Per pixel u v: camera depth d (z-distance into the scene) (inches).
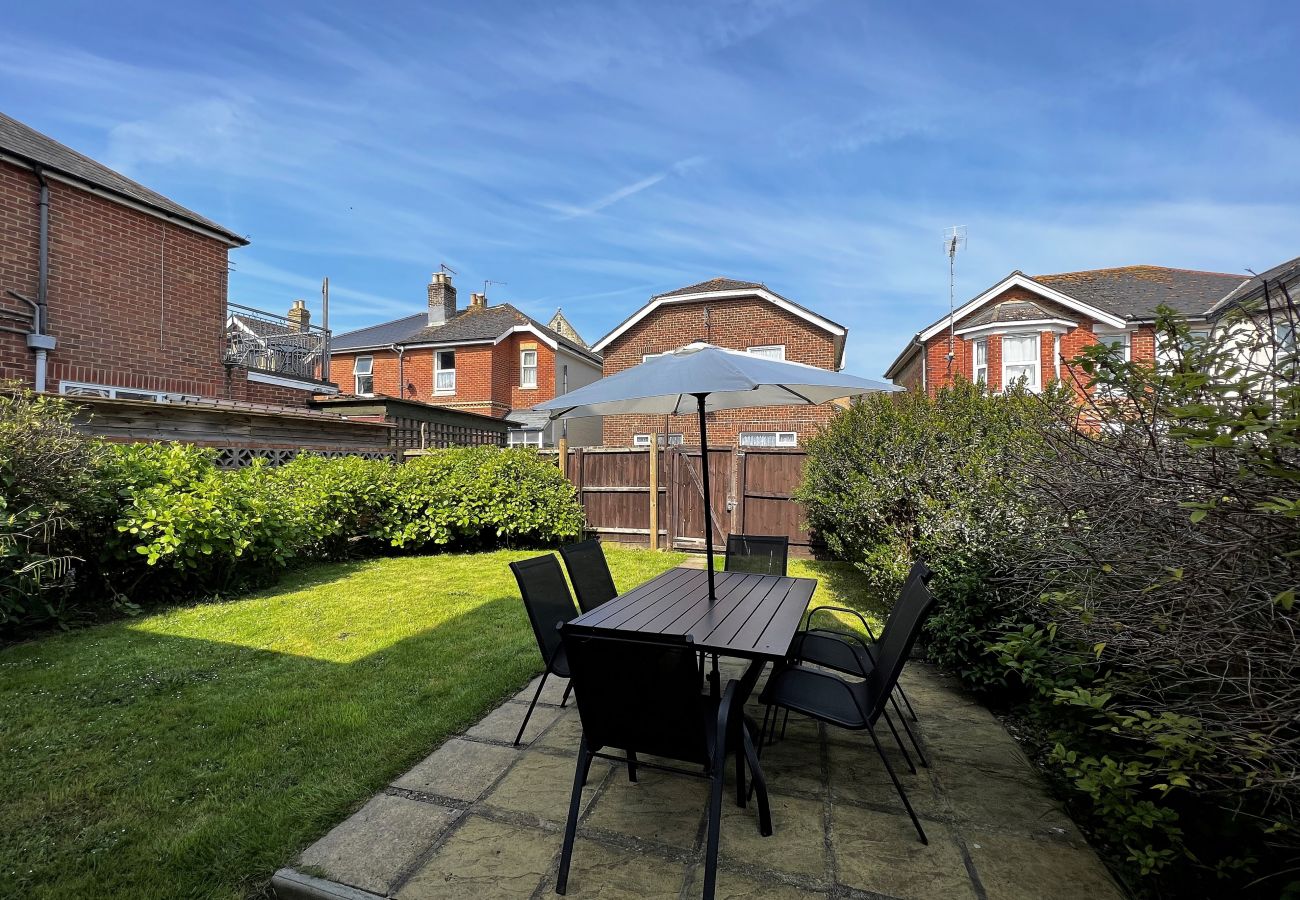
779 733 128.0
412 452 411.5
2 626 179.0
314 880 80.7
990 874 83.3
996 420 193.6
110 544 202.2
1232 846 81.0
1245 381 68.1
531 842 89.5
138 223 383.2
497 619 200.4
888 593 213.9
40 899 77.0
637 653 81.4
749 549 191.5
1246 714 69.1
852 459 235.8
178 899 78.2
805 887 80.6
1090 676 100.9
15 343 323.6
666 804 99.6
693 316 716.0
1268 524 67.0
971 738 124.4
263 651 168.2
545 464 370.9
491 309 966.4
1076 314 619.2
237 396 447.2
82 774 105.8
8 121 359.3
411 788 103.5
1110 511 87.9
